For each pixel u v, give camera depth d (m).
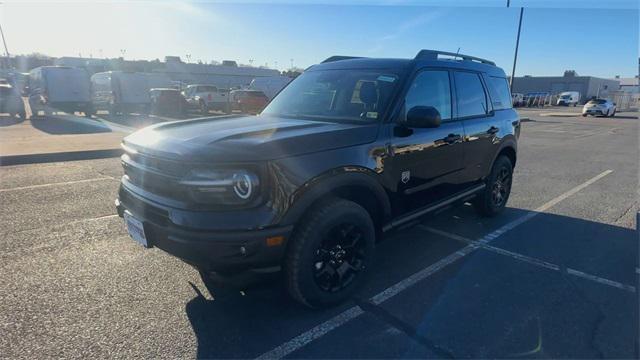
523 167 9.10
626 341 2.72
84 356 2.52
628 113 40.38
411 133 3.51
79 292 3.27
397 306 3.15
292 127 3.11
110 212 5.29
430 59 3.96
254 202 2.55
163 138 2.91
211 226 2.49
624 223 5.14
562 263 3.95
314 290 2.90
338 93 3.78
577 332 2.82
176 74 59.22
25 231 4.58
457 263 3.93
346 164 2.95
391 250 4.23
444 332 2.82
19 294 3.24
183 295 3.25
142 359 2.51
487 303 3.20
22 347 2.59
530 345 2.68
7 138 11.87
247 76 64.56
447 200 4.21
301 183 2.69
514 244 4.41
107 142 10.98
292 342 2.71
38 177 7.25
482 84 4.73
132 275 3.56
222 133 2.90
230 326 2.87
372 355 2.59
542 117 30.30
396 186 3.44
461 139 4.18
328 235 2.91
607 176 8.14
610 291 3.40
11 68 63.94
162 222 2.71
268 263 2.65
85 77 22.05
